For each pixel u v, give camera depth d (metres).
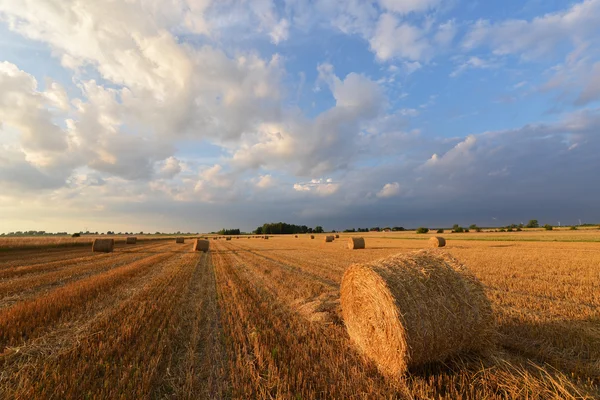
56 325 7.05
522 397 4.02
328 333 6.70
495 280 11.68
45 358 5.32
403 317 4.82
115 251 31.39
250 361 5.17
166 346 5.88
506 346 5.59
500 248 28.38
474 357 5.27
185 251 31.62
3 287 11.41
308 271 15.70
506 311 7.44
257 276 14.41
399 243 41.59
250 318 7.70
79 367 4.95
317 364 5.09
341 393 4.20
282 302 9.41
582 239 42.19
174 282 12.77
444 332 5.02
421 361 4.93
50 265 18.28
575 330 5.91
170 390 4.46
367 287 5.69
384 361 5.17
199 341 6.34
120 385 4.38
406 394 4.24
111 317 7.66
